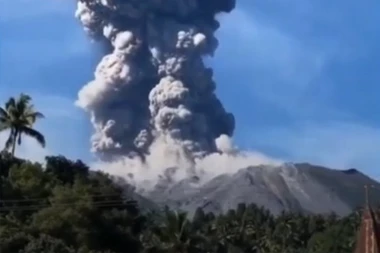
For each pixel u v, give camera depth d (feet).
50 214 389.19
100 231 402.93
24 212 412.57
